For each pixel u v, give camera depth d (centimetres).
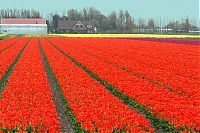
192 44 13275
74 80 4406
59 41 15112
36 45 12188
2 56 7588
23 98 3228
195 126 2548
